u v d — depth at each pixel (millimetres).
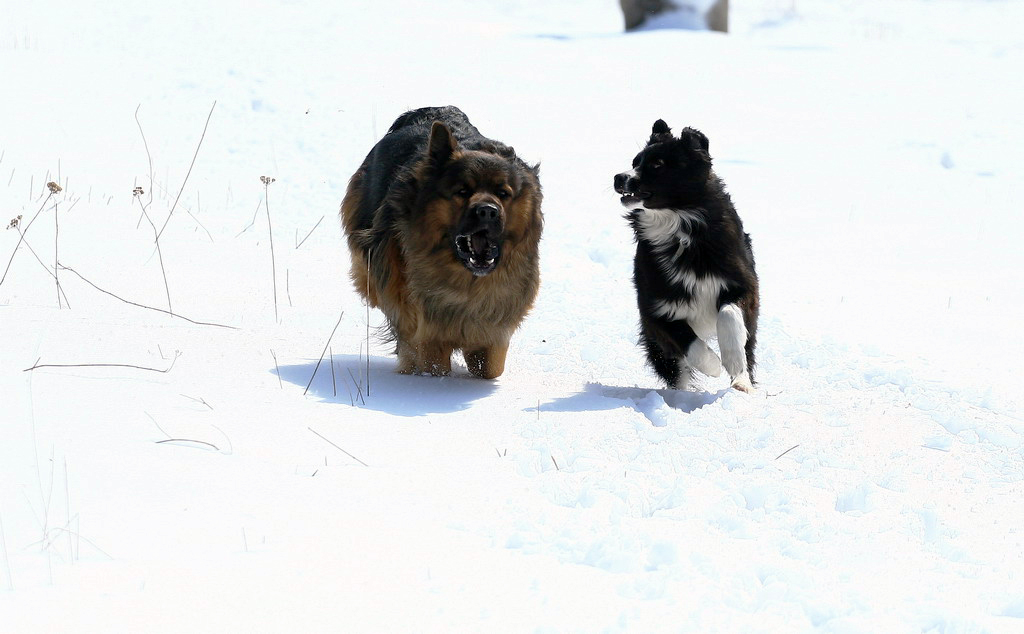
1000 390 12047
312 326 13047
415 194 11273
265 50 31500
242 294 13992
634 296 16047
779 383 12234
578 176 22500
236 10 38156
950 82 32531
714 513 7641
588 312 15133
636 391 11492
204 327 12094
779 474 8609
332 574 6301
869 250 19234
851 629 5918
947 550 7219
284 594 6008
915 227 20719
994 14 55125
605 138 25672
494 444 9031
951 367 13055
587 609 6074
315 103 26422
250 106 25906
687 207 11664
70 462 7508
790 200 22141
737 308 11680
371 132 24578
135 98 25562
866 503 7992
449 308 11328
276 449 8352
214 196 19828
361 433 9008
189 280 14242
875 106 29875
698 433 9492
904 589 6570
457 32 38750
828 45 39344
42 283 12883
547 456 8656
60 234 15289
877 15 55656
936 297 16578
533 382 11703
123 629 5488
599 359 13211
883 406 10914
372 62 31297
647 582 6395
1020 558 7156
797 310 15711
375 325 13453
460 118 13164
